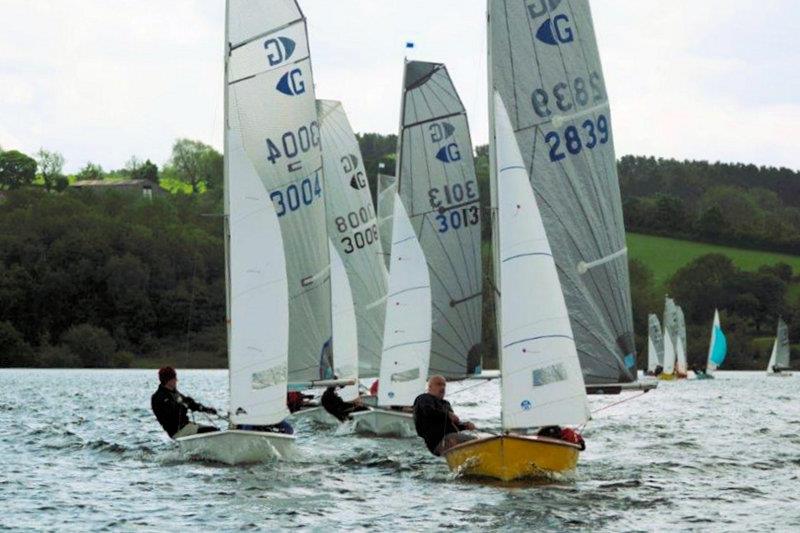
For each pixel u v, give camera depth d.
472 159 100.56
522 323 61.12
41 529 50.72
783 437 97.94
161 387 73.31
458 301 99.38
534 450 61.62
